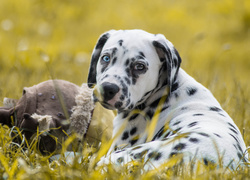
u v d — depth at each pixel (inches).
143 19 1050.1
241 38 975.0
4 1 1017.5
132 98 252.2
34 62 559.8
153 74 259.9
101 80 249.6
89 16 1050.7
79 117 263.6
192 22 1052.5
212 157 203.2
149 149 217.3
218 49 844.6
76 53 721.6
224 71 722.2
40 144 249.6
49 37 850.1
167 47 256.7
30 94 266.7
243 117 326.6
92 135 271.6
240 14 1072.8
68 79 451.2
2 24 844.6
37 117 248.5
